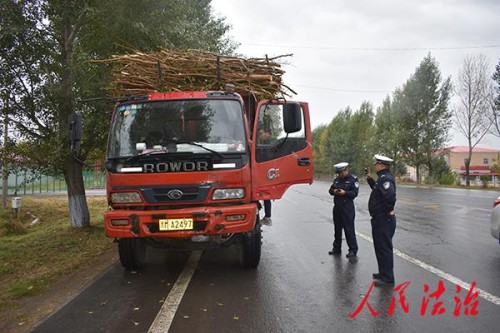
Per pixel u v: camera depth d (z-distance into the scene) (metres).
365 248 9.11
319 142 63.69
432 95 38.50
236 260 8.05
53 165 10.20
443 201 19.48
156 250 9.08
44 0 9.14
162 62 7.52
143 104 6.80
